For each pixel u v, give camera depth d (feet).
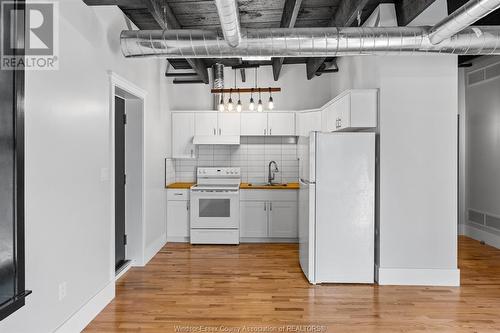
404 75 11.29
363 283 11.46
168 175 17.31
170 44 10.33
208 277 12.05
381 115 11.32
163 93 16.34
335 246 11.46
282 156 18.67
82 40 8.55
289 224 16.98
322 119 15.88
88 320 8.70
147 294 10.53
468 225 18.25
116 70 10.74
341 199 11.44
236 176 18.40
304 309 9.47
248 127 17.69
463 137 18.61
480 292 10.70
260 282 11.56
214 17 12.31
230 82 18.72
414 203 11.37
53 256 7.29
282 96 18.70
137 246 13.28
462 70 18.56
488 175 16.66
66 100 7.79
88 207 8.87
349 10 10.34
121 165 12.94
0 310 5.37
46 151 7.02
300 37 10.09
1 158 5.84
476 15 7.96
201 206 16.58
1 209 5.85
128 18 11.87
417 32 9.91
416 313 9.23
